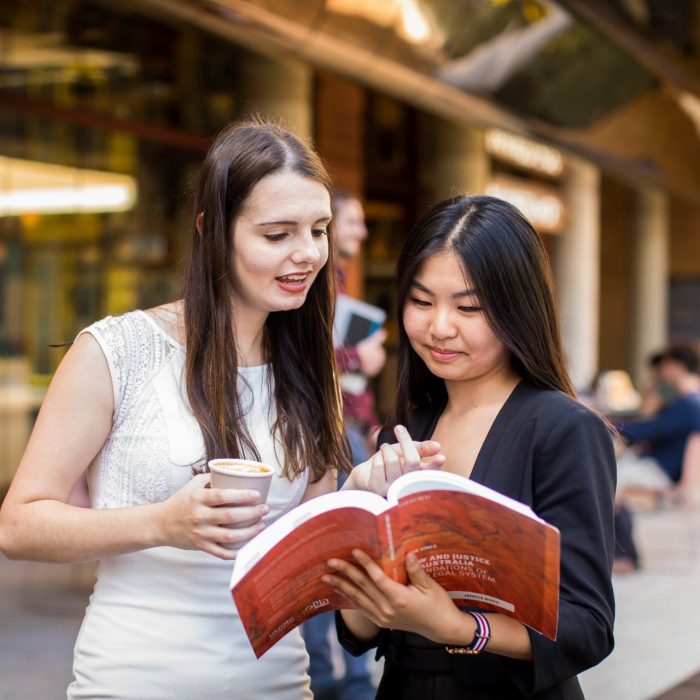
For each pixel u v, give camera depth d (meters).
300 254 1.76
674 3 9.77
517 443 1.76
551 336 1.83
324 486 2.03
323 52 7.25
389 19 7.38
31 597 5.46
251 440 1.87
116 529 1.65
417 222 1.88
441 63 8.43
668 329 21.78
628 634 5.30
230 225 1.79
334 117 11.34
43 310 8.79
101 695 1.80
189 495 1.59
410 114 13.10
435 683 1.79
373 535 1.50
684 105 13.51
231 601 1.84
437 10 7.75
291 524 1.50
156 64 9.25
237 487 1.56
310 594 1.65
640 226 20.00
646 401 9.58
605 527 1.70
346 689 3.60
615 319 21.27
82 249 8.97
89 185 8.92
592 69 10.34
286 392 1.95
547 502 1.71
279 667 1.89
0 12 8.07
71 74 8.68
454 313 1.80
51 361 8.89
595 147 12.47
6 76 8.20
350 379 3.60
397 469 1.69
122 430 1.81
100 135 8.93
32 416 8.84
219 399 1.81
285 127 1.93
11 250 8.48
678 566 7.04
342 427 2.03
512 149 13.82
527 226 1.83
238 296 1.88
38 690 4.04
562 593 1.67
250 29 6.57
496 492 1.59
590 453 1.71
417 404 2.03
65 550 1.68
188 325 1.83
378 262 13.05
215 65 9.52
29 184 8.52
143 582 1.81
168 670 1.79
